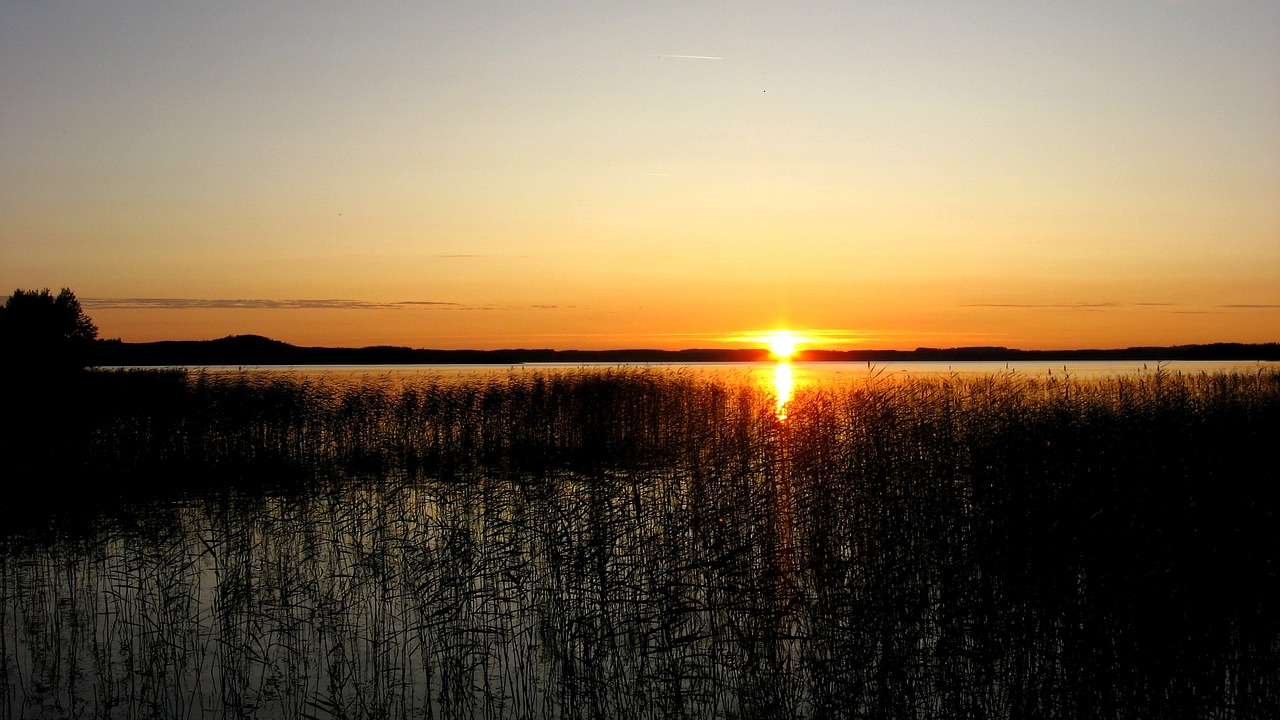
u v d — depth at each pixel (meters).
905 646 7.34
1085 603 7.19
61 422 18.73
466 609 9.17
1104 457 9.29
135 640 9.32
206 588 10.91
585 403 21.08
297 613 10.00
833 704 7.35
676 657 8.01
